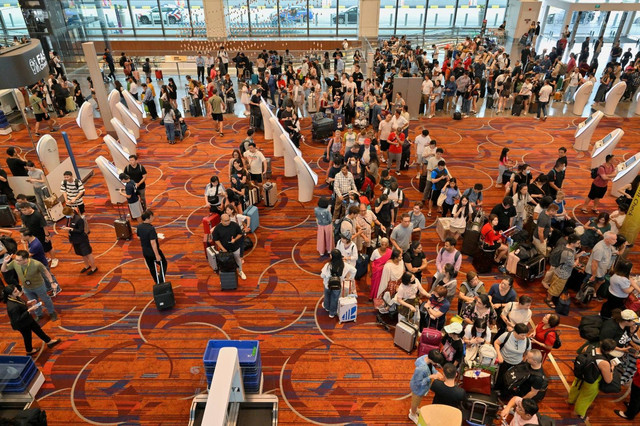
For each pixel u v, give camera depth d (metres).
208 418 3.05
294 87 15.04
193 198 10.36
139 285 7.72
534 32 21.66
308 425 5.34
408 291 6.35
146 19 23.97
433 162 9.60
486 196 10.44
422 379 4.96
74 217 7.53
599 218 7.77
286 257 8.46
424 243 8.83
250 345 5.27
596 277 7.10
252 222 9.09
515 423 4.43
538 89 15.55
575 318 7.04
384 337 6.66
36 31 19.20
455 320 5.81
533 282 7.80
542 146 13.09
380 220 8.23
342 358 6.28
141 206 9.52
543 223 7.54
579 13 21.97
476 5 24.64
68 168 10.42
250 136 10.40
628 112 15.81
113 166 10.05
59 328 6.80
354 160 9.67
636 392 5.23
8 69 7.10
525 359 5.29
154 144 13.29
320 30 24.62
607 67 17.08
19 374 5.45
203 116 15.72
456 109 16.28
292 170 11.46
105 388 5.85
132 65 18.81
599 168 9.33
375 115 13.55
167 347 6.47
